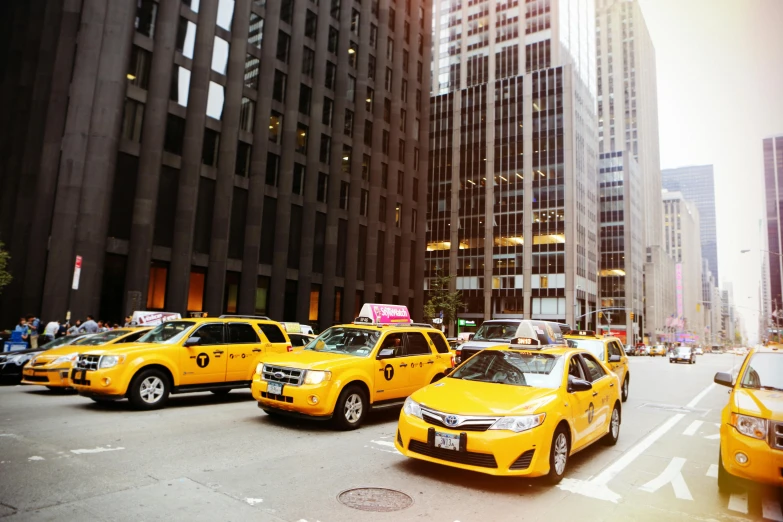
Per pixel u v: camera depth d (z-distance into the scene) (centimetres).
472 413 568
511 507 512
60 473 562
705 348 16712
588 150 8306
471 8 8838
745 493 586
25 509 451
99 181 2464
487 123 7888
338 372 853
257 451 696
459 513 489
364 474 605
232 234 3281
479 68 8569
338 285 4153
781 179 15888
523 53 8162
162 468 598
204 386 1085
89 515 444
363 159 4541
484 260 7538
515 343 792
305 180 3884
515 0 8400
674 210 17488
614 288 9500
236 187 3328
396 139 4925
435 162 8225
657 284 12331
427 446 589
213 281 3073
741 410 548
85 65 2517
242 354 1155
